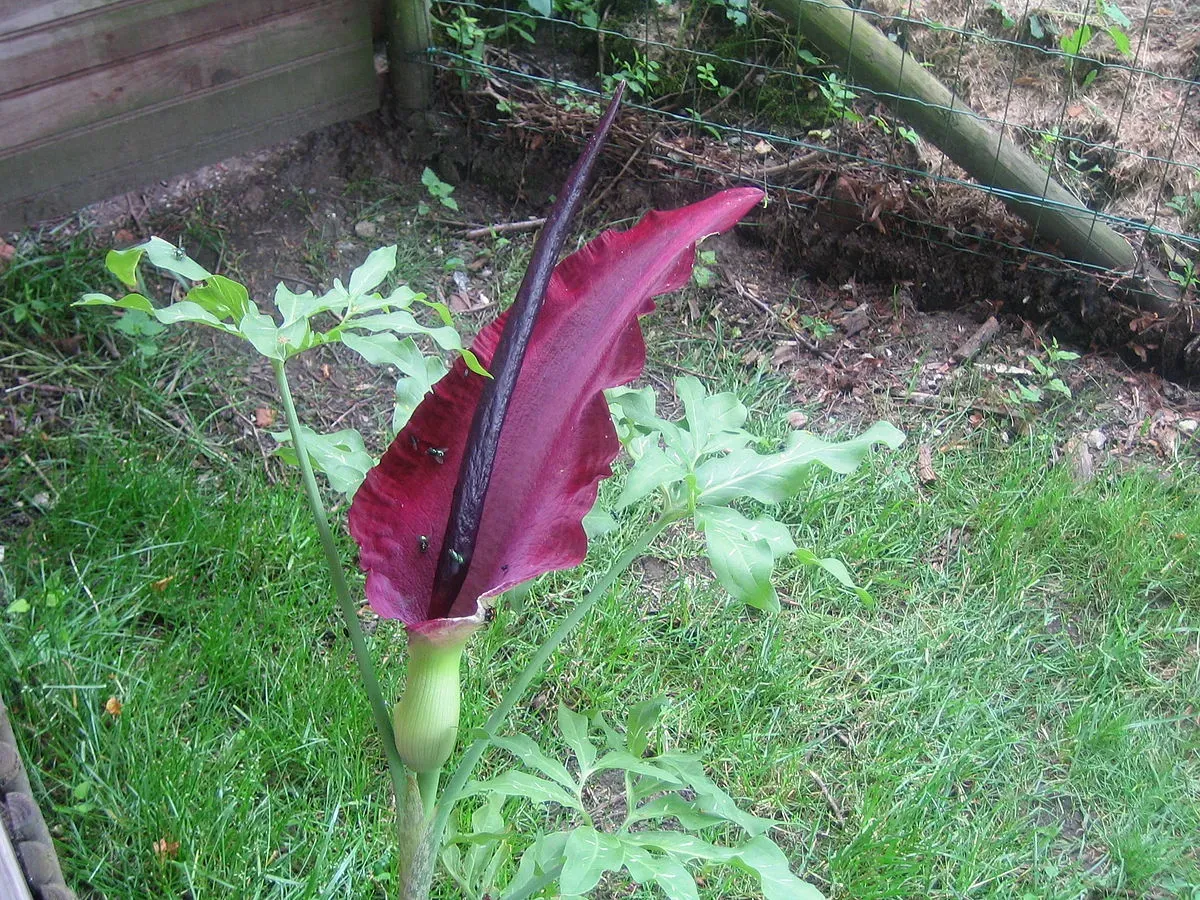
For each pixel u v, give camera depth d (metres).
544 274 1.43
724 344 3.63
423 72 3.87
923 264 3.76
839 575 1.60
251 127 3.69
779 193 3.82
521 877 1.91
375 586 1.43
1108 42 4.05
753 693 2.71
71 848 2.24
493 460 1.40
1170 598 3.08
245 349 3.39
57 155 3.37
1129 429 3.50
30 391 3.15
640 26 4.09
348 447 1.84
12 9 3.09
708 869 2.37
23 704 2.47
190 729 2.47
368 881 2.26
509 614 2.78
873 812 2.49
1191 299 3.60
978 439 3.41
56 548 2.80
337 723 2.47
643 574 2.98
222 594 2.72
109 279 3.40
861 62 3.55
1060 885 2.45
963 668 2.83
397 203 3.87
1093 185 3.86
